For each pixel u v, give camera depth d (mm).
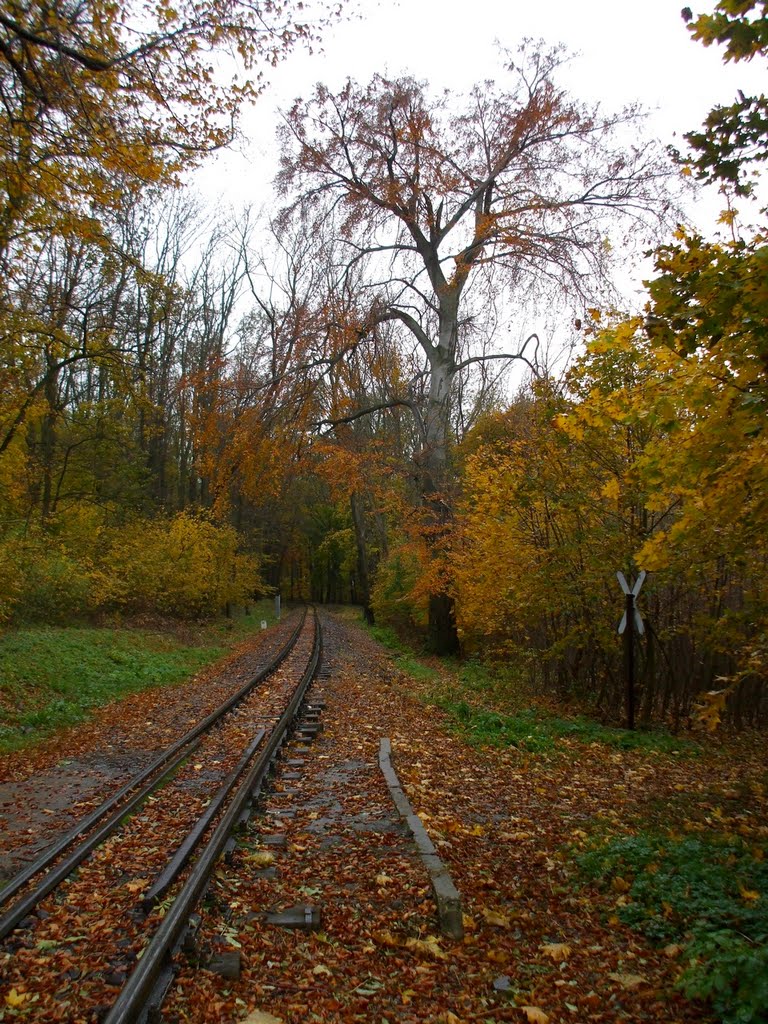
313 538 75438
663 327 4695
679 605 13195
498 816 7543
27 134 9297
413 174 22469
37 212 11953
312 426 21328
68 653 17078
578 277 20625
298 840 6430
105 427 27531
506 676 17172
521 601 13938
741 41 4250
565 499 12352
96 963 4176
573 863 6137
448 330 23219
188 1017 3680
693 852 5992
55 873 5332
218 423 20484
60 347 17953
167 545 29078
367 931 4781
